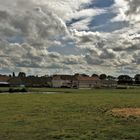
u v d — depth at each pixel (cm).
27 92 9206
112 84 18912
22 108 3478
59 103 4338
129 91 10100
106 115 2700
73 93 8444
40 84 17412
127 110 3136
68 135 1702
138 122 2228
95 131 1836
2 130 1905
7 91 9700
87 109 3325
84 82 17925
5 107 3625
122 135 1698
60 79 17725
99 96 6619
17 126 2070
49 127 2019
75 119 2434
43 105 3956
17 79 17138
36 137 1677
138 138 1622
